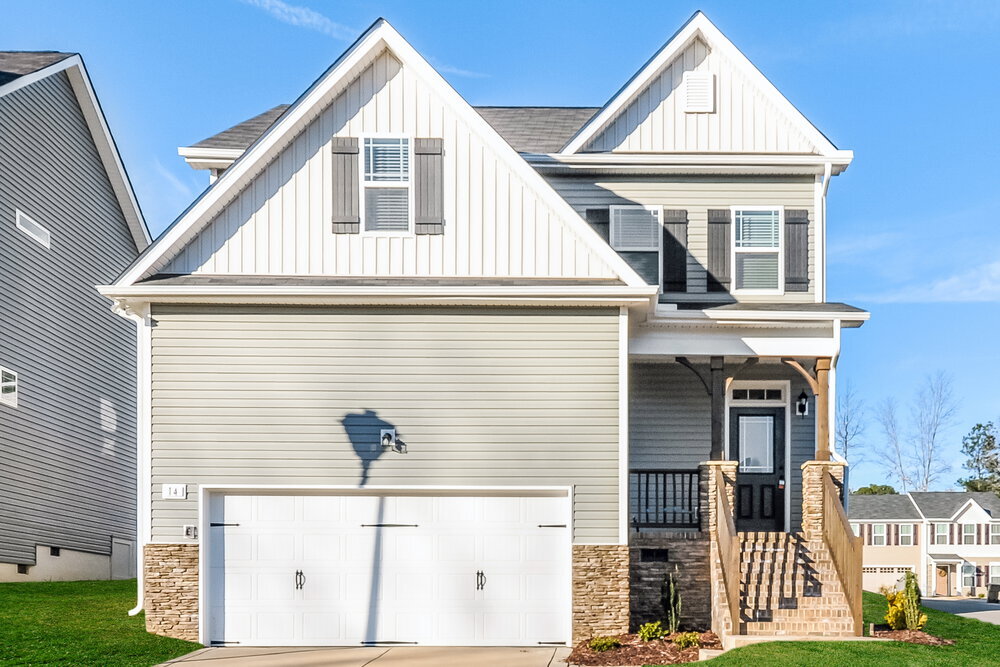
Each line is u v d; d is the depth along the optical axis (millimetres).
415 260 15500
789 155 18094
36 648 12961
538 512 15000
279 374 14992
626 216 18328
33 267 21062
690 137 18438
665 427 18203
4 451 19625
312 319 15086
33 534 20734
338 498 15000
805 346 16516
